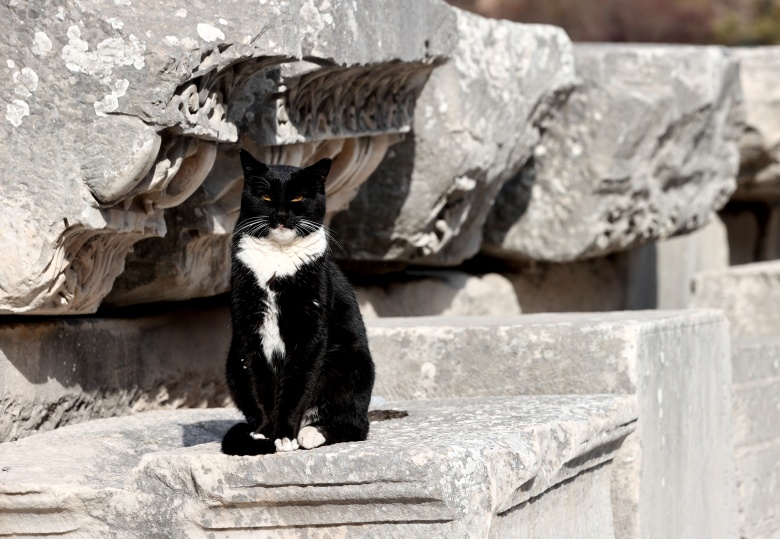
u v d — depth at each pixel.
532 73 8.34
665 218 10.48
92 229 4.93
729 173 11.40
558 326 6.64
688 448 7.11
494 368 6.77
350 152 6.80
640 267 12.61
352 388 5.07
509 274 10.50
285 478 4.39
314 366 4.93
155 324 6.66
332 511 4.42
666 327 6.87
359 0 5.83
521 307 10.53
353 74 6.18
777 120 13.12
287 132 5.95
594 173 9.45
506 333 6.73
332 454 4.38
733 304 11.57
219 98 5.26
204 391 7.14
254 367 4.95
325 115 6.34
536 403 6.02
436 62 6.81
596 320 6.95
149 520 4.56
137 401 6.48
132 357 6.39
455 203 8.27
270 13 5.06
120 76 4.73
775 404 9.08
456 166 7.79
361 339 5.22
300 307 4.90
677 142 10.06
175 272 6.25
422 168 7.82
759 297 11.48
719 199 11.43
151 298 6.50
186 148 5.15
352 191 7.36
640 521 6.18
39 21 4.75
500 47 8.05
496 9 20.94
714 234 15.28
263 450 4.55
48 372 5.61
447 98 7.65
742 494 8.40
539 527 5.13
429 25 6.59
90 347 5.99
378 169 7.88
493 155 8.09
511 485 4.54
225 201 6.34
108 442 5.41
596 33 21.23
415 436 4.91
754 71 13.22
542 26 8.65
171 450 4.91
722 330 7.89
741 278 11.55
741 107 11.24
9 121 4.81
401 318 7.61
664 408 6.74
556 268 10.96
